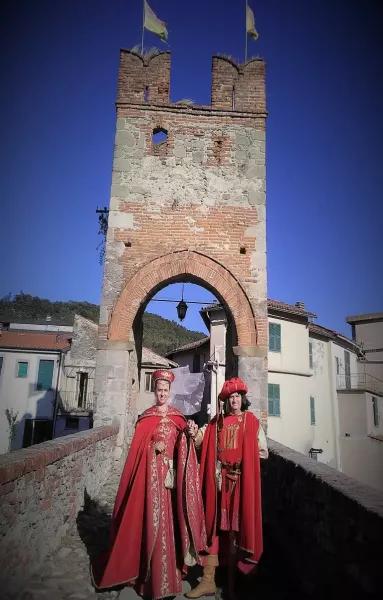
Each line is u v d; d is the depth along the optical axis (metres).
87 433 6.52
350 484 3.30
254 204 9.88
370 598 2.52
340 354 26.48
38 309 61.31
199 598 3.79
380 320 29.28
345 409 25.16
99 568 4.10
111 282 9.35
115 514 4.02
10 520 3.43
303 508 4.00
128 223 9.62
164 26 10.96
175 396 24.92
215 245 9.62
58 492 4.76
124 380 8.90
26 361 28.98
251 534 3.71
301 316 22.73
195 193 9.87
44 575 4.00
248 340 9.14
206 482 4.11
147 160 9.98
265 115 10.33
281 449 5.50
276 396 20.97
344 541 2.96
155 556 3.62
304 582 3.82
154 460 3.99
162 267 9.47
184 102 10.26
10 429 27.78
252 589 4.00
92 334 30.09
